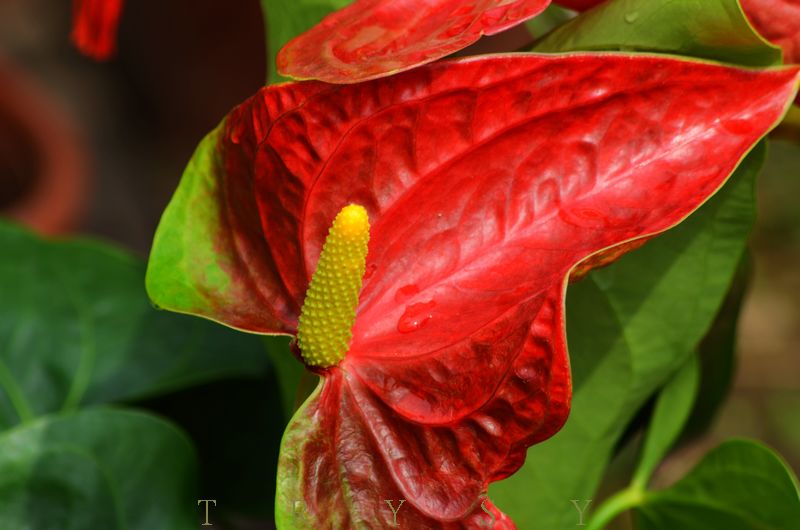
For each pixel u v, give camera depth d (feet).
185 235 2.01
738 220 2.09
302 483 1.94
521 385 1.92
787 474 2.13
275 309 2.02
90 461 2.23
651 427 2.29
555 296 1.91
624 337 2.16
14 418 2.37
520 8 1.93
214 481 2.39
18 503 2.21
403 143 1.98
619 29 2.02
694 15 1.96
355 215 1.95
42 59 7.12
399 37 1.95
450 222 2.01
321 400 1.98
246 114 1.96
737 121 1.95
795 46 2.00
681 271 2.13
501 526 1.94
